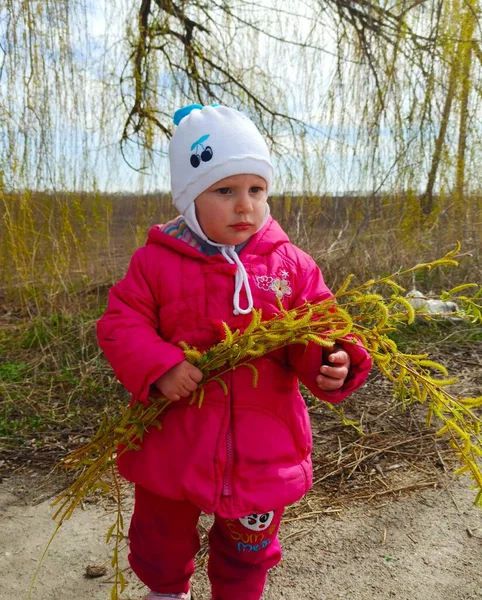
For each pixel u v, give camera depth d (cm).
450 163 603
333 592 200
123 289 171
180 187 174
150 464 164
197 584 205
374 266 529
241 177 167
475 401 159
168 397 158
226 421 161
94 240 573
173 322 167
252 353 153
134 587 206
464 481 263
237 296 165
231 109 176
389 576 206
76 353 419
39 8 469
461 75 589
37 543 229
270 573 209
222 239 170
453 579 204
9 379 385
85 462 177
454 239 585
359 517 240
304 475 169
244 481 160
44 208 513
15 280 536
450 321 460
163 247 173
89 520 244
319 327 161
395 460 282
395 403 338
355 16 580
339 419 324
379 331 161
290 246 182
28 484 273
